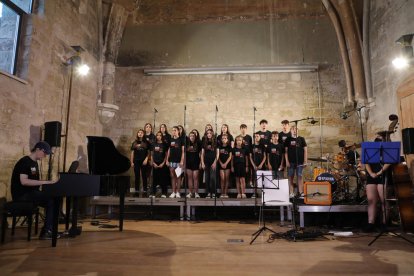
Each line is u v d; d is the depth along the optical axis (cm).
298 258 302
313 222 572
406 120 585
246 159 667
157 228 502
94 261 290
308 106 788
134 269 263
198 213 736
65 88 642
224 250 338
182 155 647
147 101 824
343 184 597
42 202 404
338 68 794
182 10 852
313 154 766
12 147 488
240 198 618
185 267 270
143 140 697
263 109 796
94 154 478
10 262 287
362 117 750
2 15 500
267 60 811
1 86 465
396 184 436
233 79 813
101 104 771
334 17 781
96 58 781
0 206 460
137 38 849
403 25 601
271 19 830
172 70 820
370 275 246
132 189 763
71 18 665
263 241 390
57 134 539
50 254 318
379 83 696
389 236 425
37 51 550
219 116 801
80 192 363
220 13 845
